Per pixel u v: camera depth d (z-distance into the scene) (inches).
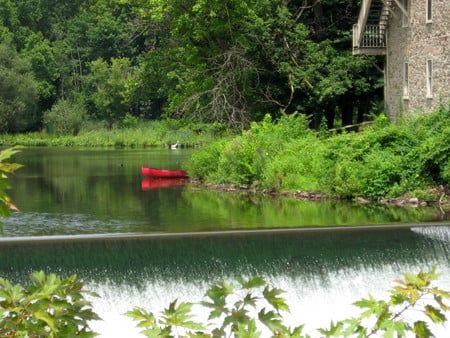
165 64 1868.8
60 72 3725.4
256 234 703.1
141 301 638.5
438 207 1015.0
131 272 657.0
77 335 203.5
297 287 671.8
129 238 677.3
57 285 202.4
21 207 1045.8
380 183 1091.3
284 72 1713.8
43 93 3565.5
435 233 732.7
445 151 1067.9
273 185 1205.1
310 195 1139.3
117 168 1691.7
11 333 194.1
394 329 209.6
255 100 1750.7
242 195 1181.1
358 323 215.2
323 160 1176.2
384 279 689.0
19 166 209.8
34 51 3627.0
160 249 676.1
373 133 1176.2
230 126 1619.1
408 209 996.6
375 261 708.7
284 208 1018.1
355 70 1731.1
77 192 1224.2
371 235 722.2
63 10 4301.2
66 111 3346.5
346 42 1817.2
